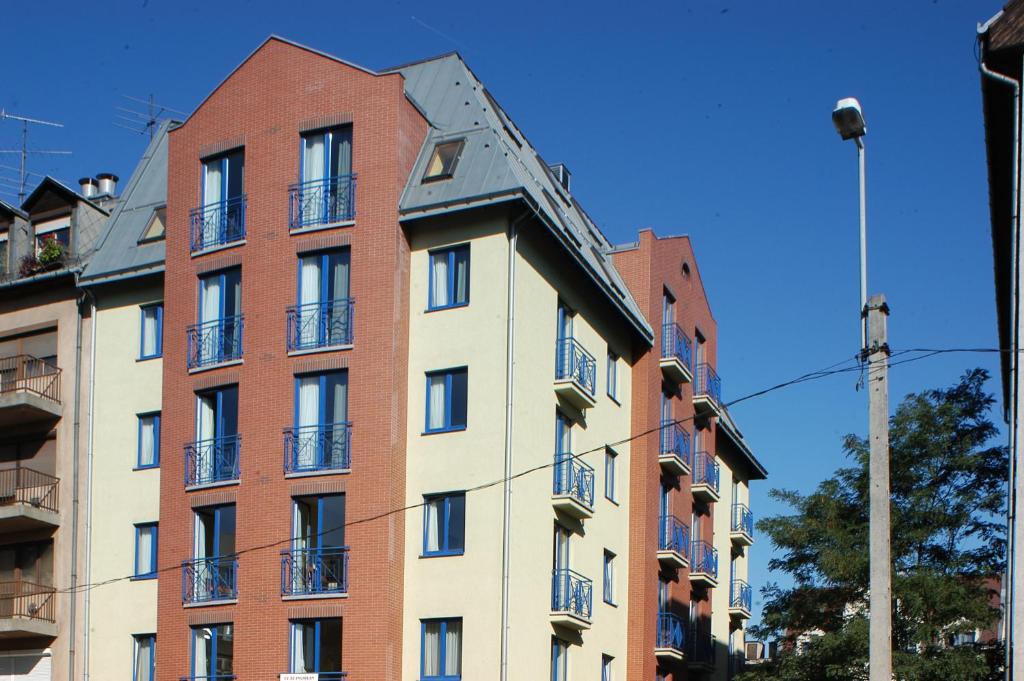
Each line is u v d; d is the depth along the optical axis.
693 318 42.41
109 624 32.22
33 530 33.94
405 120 31.12
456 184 30.22
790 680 33.09
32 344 35.44
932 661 30.22
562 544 32.16
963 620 31.61
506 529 28.50
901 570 32.03
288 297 30.83
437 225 30.67
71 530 33.31
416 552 29.30
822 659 32.56
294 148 31.61
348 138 31.28
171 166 33.44
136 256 33.88
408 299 30.53
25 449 34.66
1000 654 30.73
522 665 28.89
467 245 30.31
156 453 32.81
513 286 29.67
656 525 37.31
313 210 31.08
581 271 33.53
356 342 29.89
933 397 33.22
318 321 30.44
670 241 40.53
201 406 31.67
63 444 34.06
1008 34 23.09
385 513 28.81
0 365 35.41
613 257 38.97
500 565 28.38
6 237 37.59
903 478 32.44
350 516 29.09
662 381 38.78
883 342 18.28
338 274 30.67
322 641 28.88
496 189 29.53
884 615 17.59
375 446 29.22
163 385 32.25
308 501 29.73
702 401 42.03
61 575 33.25
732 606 47.84
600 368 35.28
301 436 29.98
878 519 17.88
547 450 31.30
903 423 32.56
